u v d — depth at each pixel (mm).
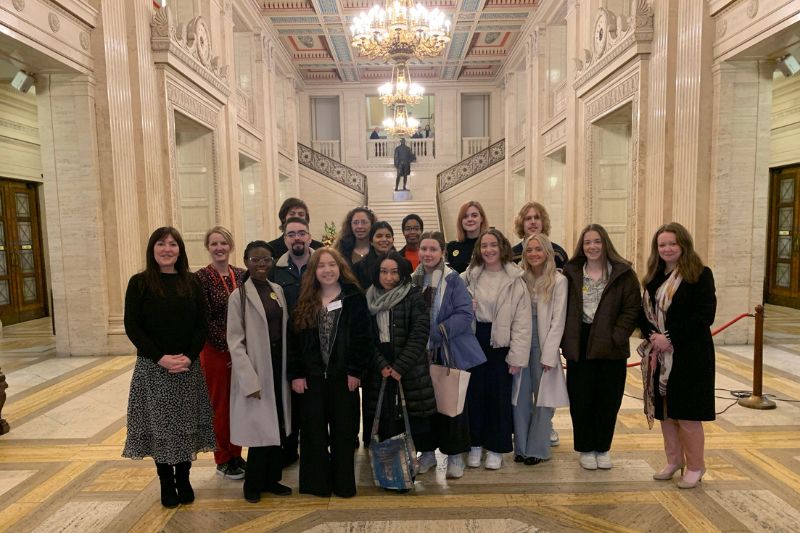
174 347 2951
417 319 3135
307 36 15508
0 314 9812
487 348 3504
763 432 4121
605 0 9391
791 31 5613
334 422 3193
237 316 3080
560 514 2990
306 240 3748
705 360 3074
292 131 17797
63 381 5809
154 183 7629
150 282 2924
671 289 3104
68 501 3209
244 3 11930
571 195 10836
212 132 9867
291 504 3146
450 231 19094
